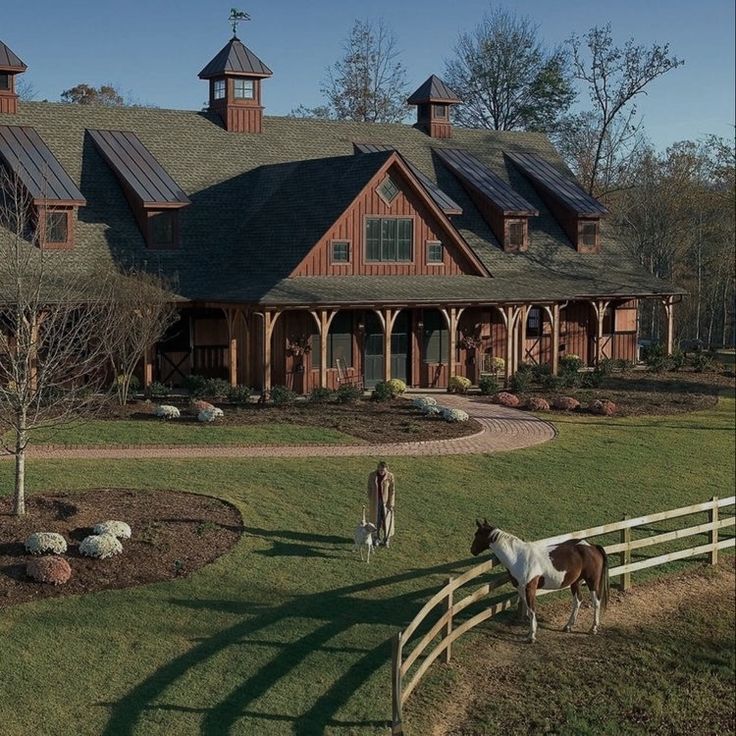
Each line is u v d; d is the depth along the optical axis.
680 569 20.16
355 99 69.56
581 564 16.62
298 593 16.95
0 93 36.25
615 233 46.31
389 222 35.56
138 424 27.64
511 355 36.56
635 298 42.75
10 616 15.21
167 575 17.08
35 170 33.09
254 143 40.72
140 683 13.84
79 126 37.75
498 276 39.59
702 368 42.72
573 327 42.56
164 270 34.50
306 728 13.11
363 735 13.06
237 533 19.22
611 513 22.14
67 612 15.49
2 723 12.71
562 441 28.39
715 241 68.12
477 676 15.21
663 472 25.70
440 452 26.33
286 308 31.52
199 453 25.19
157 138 38.78
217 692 13.76
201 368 35.12
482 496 22.67
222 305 32.62
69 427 26.47
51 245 32.66
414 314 36.72
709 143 57.94
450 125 47.22
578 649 16.45
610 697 15.23
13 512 18.62
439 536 20.00
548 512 21.88
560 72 67.38
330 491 22.27
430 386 37.25
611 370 40.97
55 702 13.25
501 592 17.88
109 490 21.09
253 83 41.03
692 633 17.58
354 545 19.23
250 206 38.00
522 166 46.09
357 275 34.94
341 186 35.41
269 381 31.78
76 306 24.20
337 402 31.95
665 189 66.25
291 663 14.64
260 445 26.27
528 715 14.39
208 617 15.80
